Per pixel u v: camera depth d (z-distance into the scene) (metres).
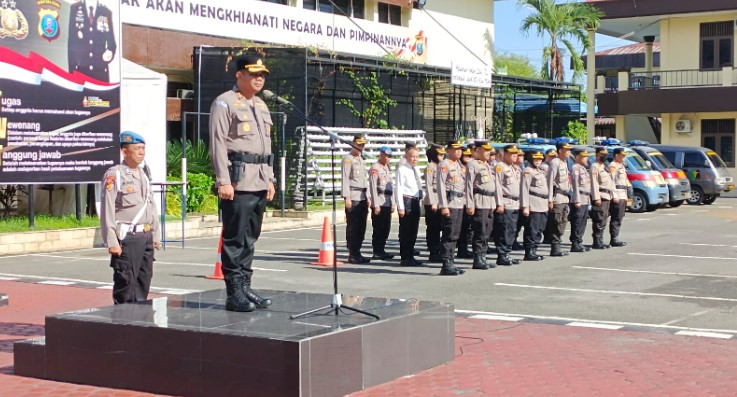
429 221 16.69
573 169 18.23
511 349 9.23
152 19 26.17
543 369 8.37
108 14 20.00
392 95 31.78
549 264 16.28
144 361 7.46
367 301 8.66
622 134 41.91
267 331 7.15
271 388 6.89
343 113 29.70
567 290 13.23
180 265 16.25
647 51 45.59
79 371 7.81
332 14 31.84
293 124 25.84
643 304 12.02
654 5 40.19
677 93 39.03
